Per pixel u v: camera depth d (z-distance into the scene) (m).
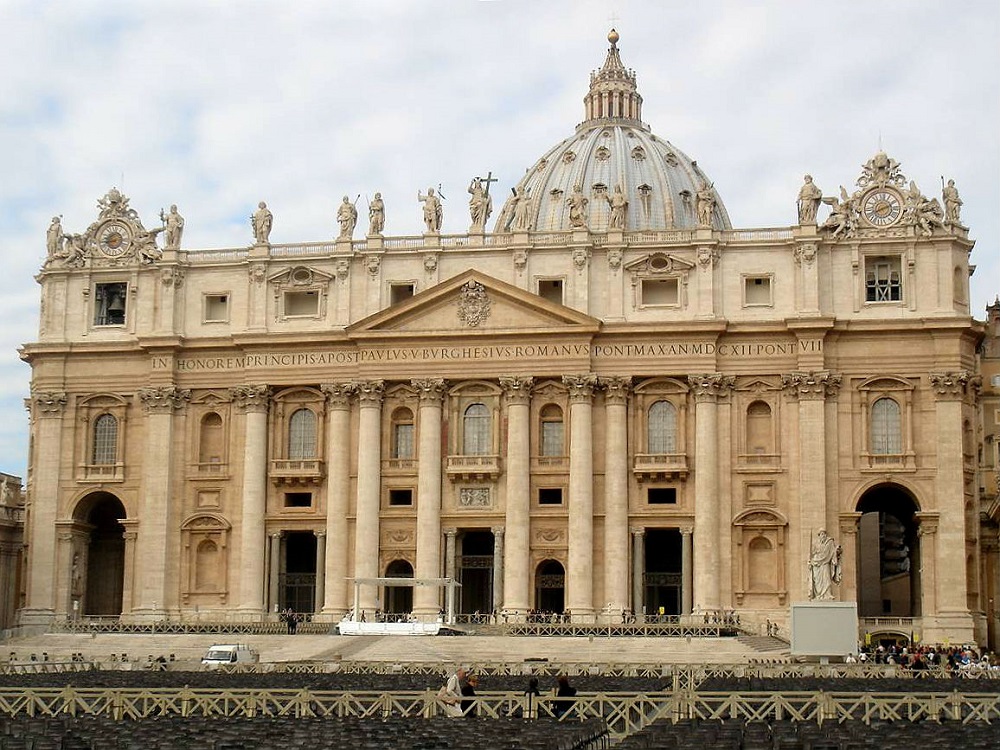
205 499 114.06
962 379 106.56
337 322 113.62
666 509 108.44
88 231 118.94
